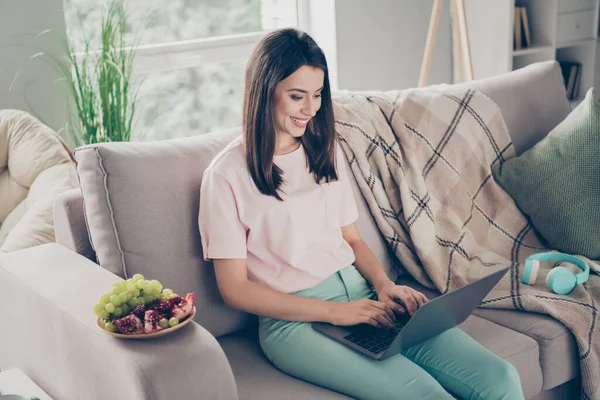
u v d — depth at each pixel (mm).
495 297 1959
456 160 2207
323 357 1540
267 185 1623
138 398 1258
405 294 1690
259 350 1721
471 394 1528
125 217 1646
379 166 2094
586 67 4016
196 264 1707
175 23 3244
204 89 3393
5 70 2756
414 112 2207
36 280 1606
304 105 1629
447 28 3857
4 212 2344
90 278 1582
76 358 1442
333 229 1753
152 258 1658
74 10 2984
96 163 1645
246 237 1665
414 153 2143
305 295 1679
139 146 1722
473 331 1800
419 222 2051
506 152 2312
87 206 1673
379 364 1489
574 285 1954
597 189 2168
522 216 2266
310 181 1737
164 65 3207
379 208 2057
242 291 1609
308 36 1638
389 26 3664
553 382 1844
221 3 3338
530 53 3904
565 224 2180
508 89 2385
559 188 2191
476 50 3824
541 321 1858
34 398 1372
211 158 1781
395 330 1589
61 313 1460
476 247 2156
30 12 2744
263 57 1601
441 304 1440
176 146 1764
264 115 1601
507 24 3633
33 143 2330
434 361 1590
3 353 1811
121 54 2695
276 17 3518
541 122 2418
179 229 1691
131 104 3002
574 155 2193
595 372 1842
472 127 2262
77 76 2637
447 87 2334
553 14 3760
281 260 1676
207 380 1313
